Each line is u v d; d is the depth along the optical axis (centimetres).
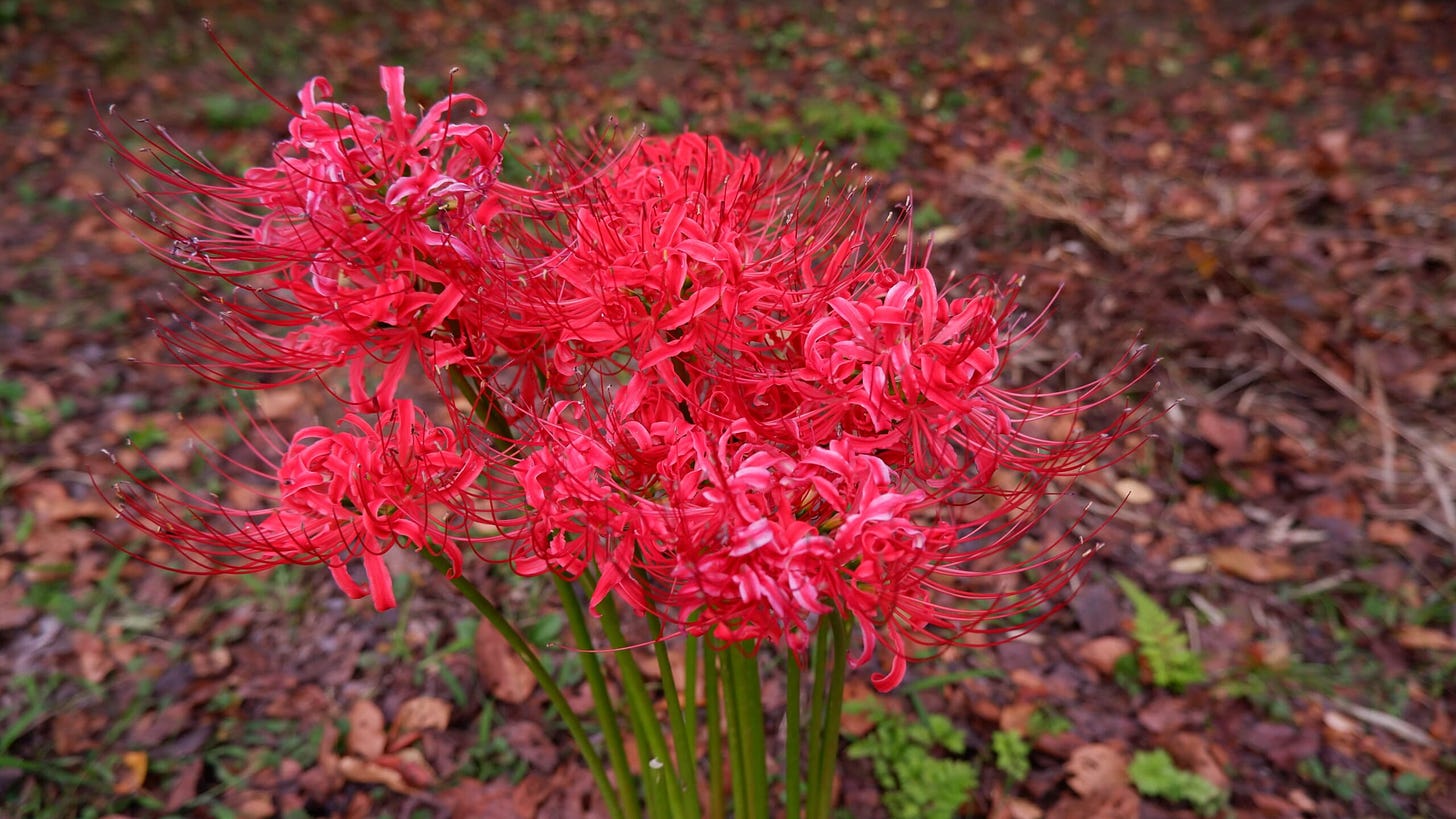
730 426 40
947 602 96
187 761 83
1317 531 104
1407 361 121
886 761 83
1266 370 120
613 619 52
